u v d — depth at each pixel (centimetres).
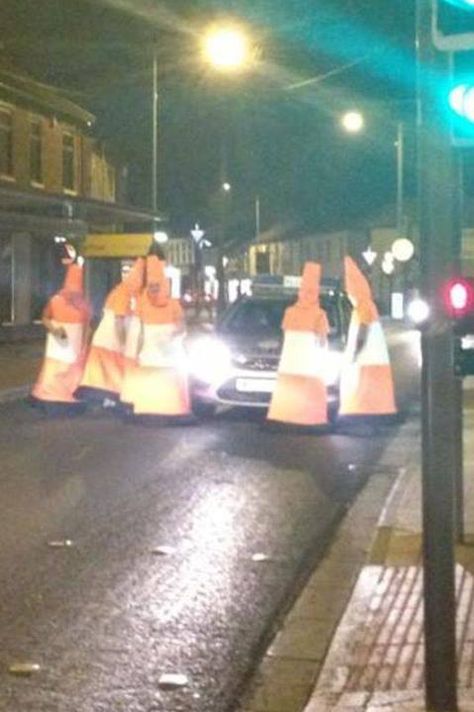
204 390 1828
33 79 4084
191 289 5638
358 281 1730
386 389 1752
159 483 1329
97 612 845
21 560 981
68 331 1892
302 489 1316
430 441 596
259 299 1947
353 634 768
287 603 874
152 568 965
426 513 600
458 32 579
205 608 859
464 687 648
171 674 724
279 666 739
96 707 669
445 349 593
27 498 1230
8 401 2133
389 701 641
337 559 1009
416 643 746
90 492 1267
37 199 3575
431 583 601
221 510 1195
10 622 820
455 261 649
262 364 1808
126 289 1855
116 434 1698
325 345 1730
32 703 673
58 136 4269
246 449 1583
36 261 4088
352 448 1611
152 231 4369
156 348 1789
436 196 591
